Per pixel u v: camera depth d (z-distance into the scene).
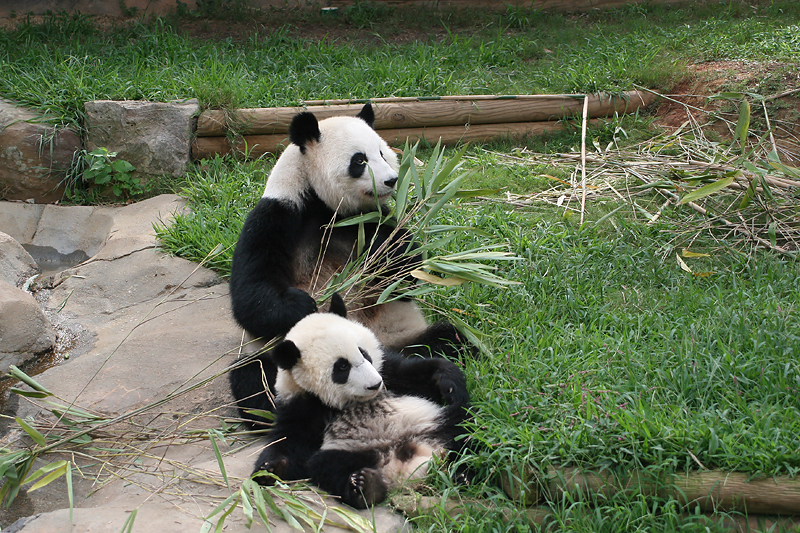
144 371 4.98
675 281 5.45
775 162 5.88
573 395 3.84
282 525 3.31
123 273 6.44
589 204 6.80
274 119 8.16
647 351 4.34
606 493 3.35
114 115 8.01
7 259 6.69
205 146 8.18
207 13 11.77
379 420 3.85
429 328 4.87
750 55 8.95
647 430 3.38
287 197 4.72
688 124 8.04
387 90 8.82
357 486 3.42
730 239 6.03
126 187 8.02
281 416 3.94
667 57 9.27
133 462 3.99
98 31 10.95
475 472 3.59
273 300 4.44
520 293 5.29
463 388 3.94
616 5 11.99
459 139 8.34
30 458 3.69
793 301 4.89
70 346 5.57
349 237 5.04
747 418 3.57
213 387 4.82
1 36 10.34
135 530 3.22
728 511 3.25
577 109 8.41
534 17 11.59
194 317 5.72
